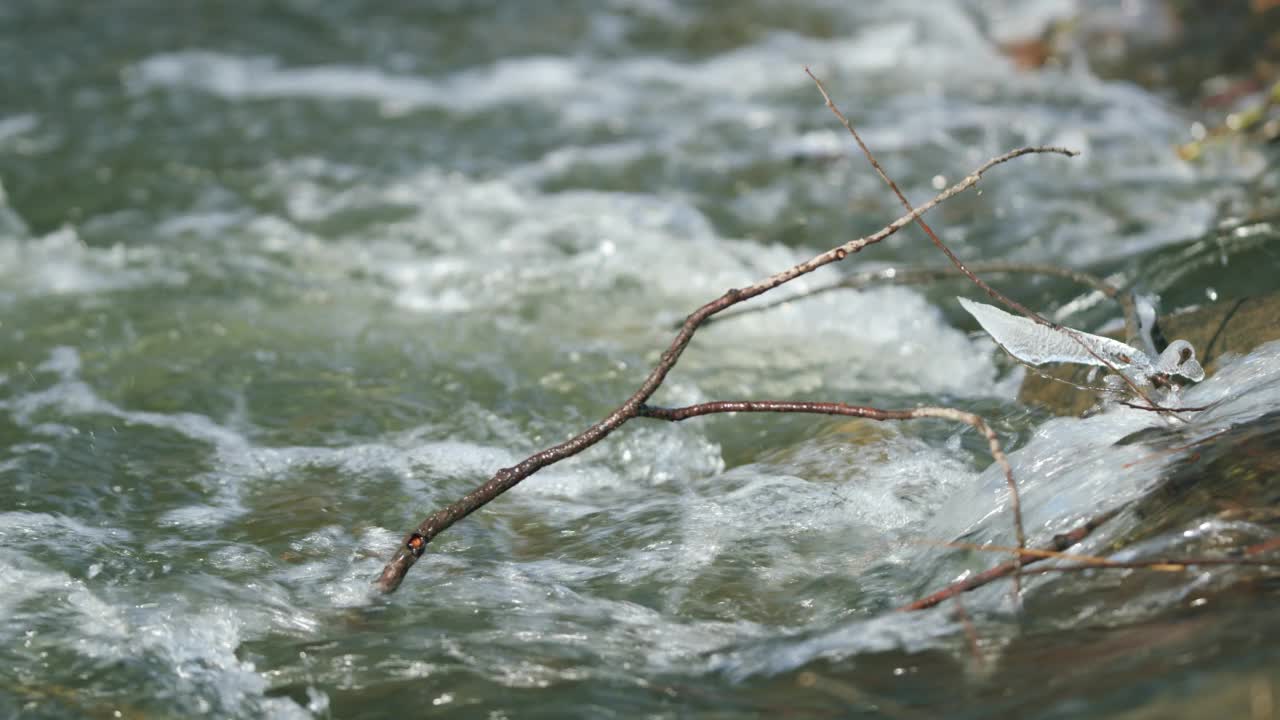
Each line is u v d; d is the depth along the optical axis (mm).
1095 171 8320
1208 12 11227
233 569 4055
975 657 3047
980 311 3930
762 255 7234
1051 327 3939
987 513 3781
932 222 7617
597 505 4574
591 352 5988
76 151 9266
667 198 8281
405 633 3637
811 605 3664
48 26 12555
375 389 5613
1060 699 2719
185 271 7105
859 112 10023
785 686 3127
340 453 5008
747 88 10898
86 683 3428
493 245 7523
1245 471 3332
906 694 2957
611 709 3152
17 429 5199
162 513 4504
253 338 6176
